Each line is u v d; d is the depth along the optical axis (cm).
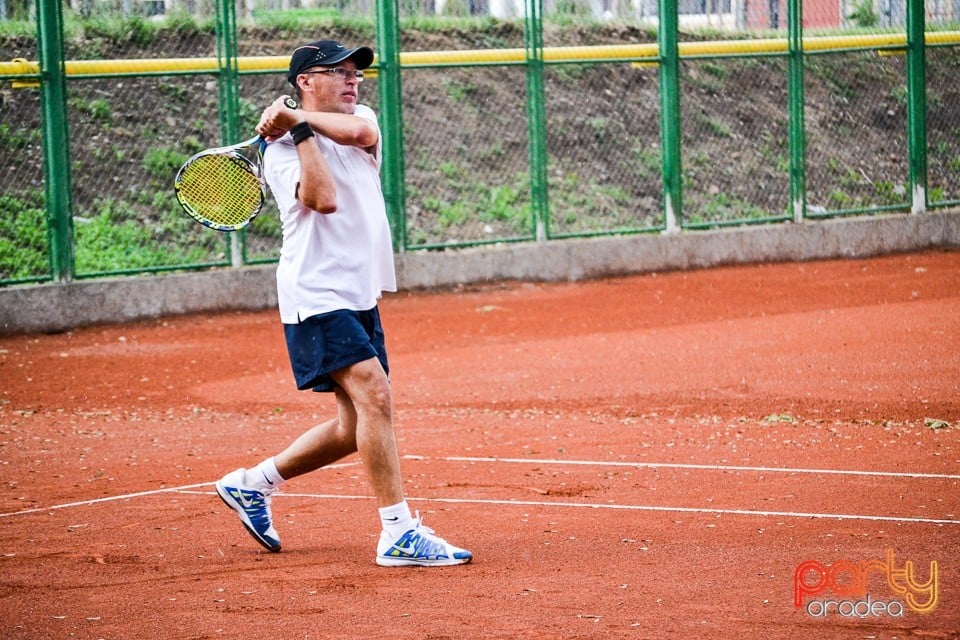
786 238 5697
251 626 1338
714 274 5359
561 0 6688
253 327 4344
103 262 4838
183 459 2378
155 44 5553
